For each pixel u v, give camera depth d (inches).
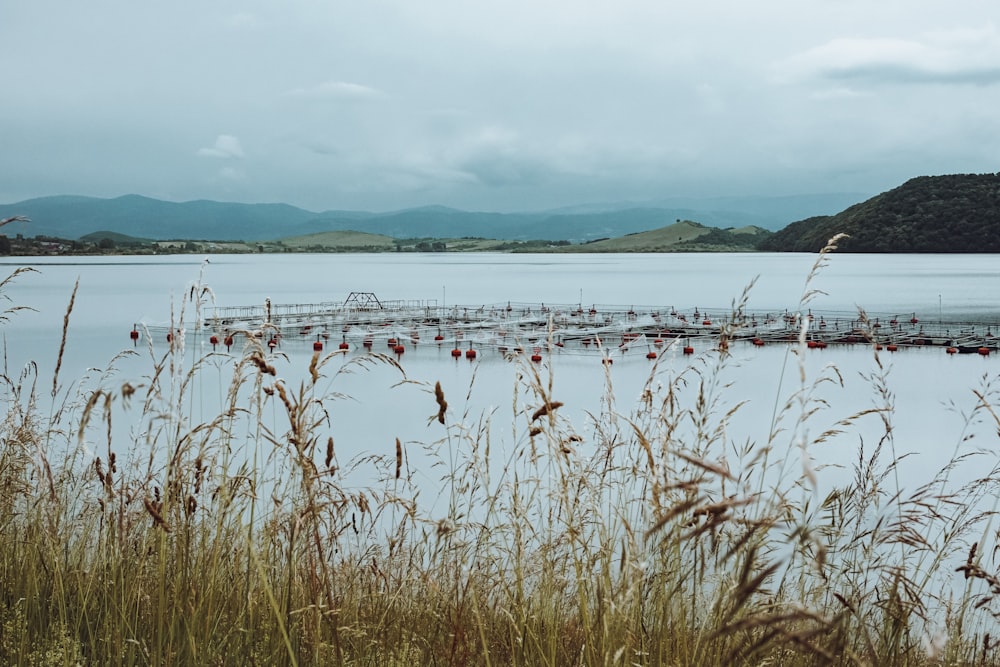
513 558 156.6
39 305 3900.1
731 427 537.0
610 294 5698.8
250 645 144.0
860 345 2378.2
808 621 130.1
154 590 162.2
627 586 119.0
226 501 149.9
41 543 181.0
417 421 987.9
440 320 3225.9
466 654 143.4
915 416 1119.6
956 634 152.9
